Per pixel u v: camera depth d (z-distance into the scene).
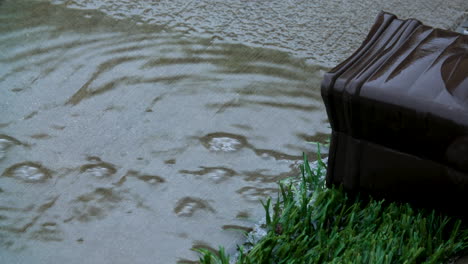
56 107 3.65
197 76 3.94
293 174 3.23
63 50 4.16
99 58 4.09
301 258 2.57
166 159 3.30
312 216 2.85
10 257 2.71
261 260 2.54
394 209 2.78
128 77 3.91
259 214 2.97
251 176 3.21
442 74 2.58
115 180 3.14
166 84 3.87
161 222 2.91
